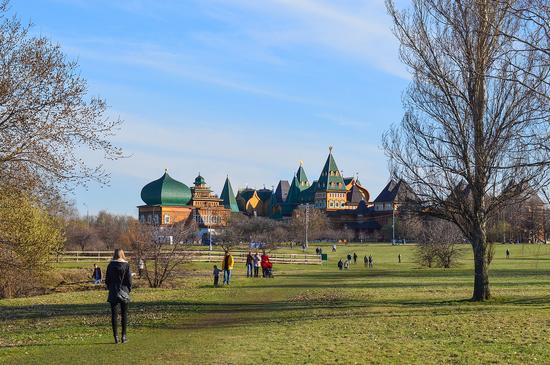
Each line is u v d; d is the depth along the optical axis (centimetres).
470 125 2811
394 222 15300
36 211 3434
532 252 11481
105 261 7850
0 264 2998
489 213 2894
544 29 1916
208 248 11419
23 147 2255
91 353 1549
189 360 1442
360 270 7225
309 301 3067
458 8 2805
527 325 1994
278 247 13162
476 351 1534
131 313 2534
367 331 1916
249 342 1717
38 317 2414
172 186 17688
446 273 6162
